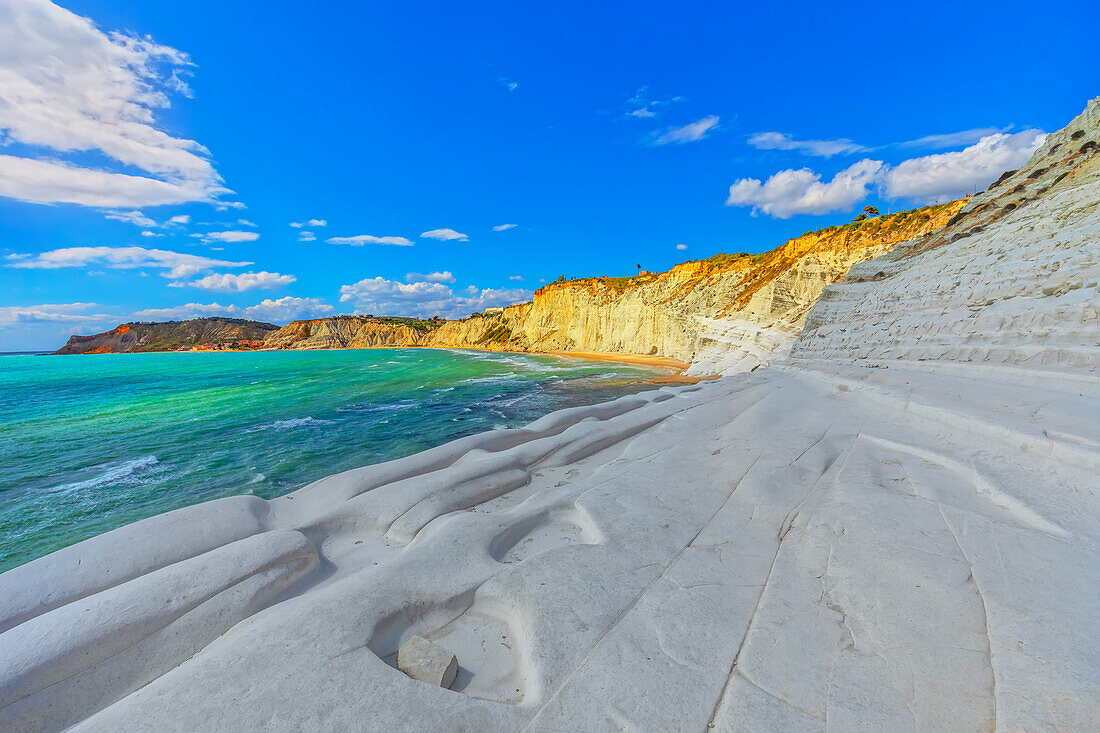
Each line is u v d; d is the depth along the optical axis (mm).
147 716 2436
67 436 17234
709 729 2291
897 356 13766
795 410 9844
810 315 25531
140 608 3531
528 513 5172
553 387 32281
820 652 2760
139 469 12914
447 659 2875
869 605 3152
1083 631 2607
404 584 3682
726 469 6352
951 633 2787
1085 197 12172
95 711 3000
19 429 18656
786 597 3344
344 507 5625
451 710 2467
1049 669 2352
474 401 25594
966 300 12930
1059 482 4633
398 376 41875
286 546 4414
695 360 47969
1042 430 5469
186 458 13961
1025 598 2996
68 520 9680
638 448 7941
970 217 22859
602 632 3062
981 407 7051
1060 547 3570
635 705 2453
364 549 5016
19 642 3193
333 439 16094
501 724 2389
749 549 4141
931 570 3449
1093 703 2080
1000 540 3785
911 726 2199
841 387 12008
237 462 13414
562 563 3955
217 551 4277
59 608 3566
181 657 3338
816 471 5957
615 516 4957
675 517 4883
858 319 20109
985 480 4941
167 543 4812
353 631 3088
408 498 5809
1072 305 8930
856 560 3725
